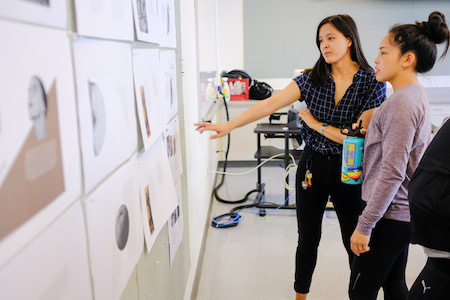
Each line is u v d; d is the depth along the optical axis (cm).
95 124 67
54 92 52
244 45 484
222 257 270
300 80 181
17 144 43
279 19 475
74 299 59
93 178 66
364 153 147
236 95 466
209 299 222
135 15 93
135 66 94
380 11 466
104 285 72
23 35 44
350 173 156
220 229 314
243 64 490
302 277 195
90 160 65
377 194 132
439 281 117
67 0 56
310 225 187
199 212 257
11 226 42
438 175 114
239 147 480
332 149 172
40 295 49
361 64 167
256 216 339
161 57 125
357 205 172
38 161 48
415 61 133
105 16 71
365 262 149
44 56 49
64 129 55
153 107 113
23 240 45
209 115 286
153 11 113
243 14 477
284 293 226
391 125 130
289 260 264
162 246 132
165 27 134
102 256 71
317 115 177
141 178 101
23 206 45
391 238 142
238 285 236
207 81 312
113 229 77
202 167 283
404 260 164
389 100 134
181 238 174
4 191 41
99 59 70
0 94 40
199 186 258
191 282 210
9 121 41
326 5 469
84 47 62
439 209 112
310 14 472
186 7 200
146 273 109
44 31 49
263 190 380
